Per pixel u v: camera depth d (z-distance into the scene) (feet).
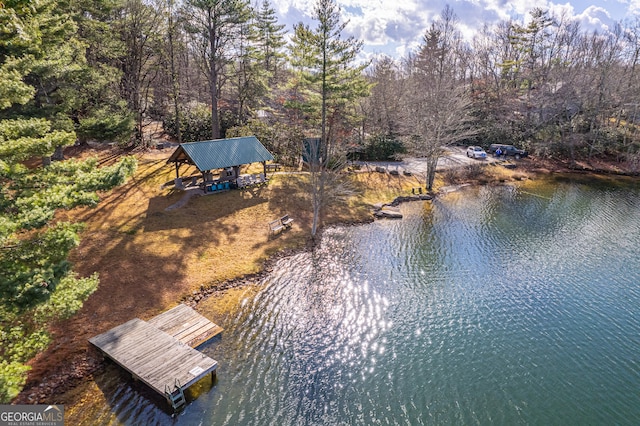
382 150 160.45
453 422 44.01
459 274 76.74
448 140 131.13
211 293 66.59
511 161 166.81
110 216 85.66
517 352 55.47
